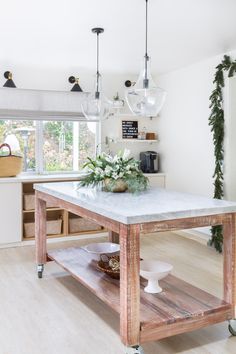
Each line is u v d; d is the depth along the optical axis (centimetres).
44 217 370
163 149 577
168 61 484
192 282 348
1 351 234
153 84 304
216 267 394
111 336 254
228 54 442
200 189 499
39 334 255
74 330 262
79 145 564
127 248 219
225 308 247
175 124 546
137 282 221
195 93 500
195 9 304
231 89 438
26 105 510
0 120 512
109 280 295
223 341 249
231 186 445
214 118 449
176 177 548
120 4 292
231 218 252
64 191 327
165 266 276
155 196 299
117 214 225
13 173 485
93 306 301
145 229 223
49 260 372
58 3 288
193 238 519
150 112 304
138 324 221
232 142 443
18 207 478
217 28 353
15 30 352
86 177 348
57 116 530
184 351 236
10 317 281
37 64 495
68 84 538
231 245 249
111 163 337
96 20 327
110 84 562
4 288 338
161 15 317
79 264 338
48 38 378
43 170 543
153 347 241
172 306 245
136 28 350
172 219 231
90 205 261
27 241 489
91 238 523
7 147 518
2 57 456
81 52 434
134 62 488
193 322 236
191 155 513
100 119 384
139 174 336
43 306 301
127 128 578
